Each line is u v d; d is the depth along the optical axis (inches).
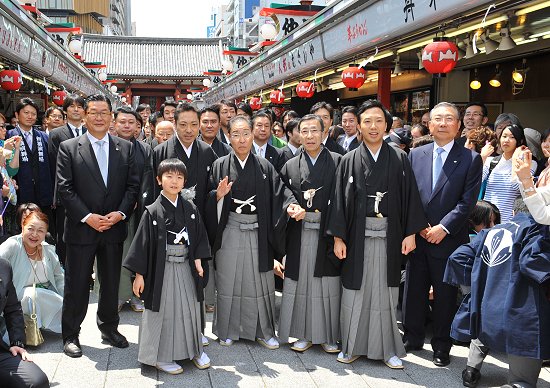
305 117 165.8
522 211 138.3
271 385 141.9
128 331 183.5
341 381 145.4
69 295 159.0
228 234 168.1
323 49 341.1
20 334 126.4
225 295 169.9
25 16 313.0
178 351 149.2
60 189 155.6
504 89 357.1
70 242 157.9
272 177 169.5
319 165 166.1
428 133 269.9
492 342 125.8
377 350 156.3
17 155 211.8
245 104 268.4
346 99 581.3
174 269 150.6
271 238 167.9
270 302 172.6
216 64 1567.4
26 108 232.8
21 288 171.6
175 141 176.9
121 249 166.4
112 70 1489.9
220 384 142.0
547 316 120.0
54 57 428.5
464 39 240.1
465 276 140.3
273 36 512.7
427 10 208.7
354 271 154.6
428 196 163.5
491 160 194.5
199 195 178.2
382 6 245.4
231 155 168.7
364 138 156.8
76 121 234.5
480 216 166.9
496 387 143.3
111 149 162.6
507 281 125.0
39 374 118.0
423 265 164.4
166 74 1480.1
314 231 165.5
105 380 143.1
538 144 200.7
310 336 166.4
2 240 189.6
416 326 168.9
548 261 116.5
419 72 424.8
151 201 167.2
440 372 153.0
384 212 154.7
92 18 1843.0
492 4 178.4
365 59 304.0
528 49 310.7
